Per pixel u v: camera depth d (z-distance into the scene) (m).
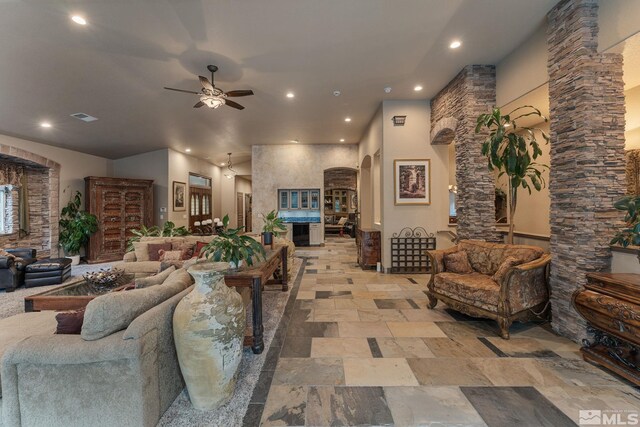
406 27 3.09
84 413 1.44
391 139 5.23
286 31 3.11
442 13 2.88
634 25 2.21
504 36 3.30
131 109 5.17
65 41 3.20
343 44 3.38
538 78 3.22
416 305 3.58
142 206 7.39
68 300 2.74
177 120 5.88
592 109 2.47
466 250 3.53
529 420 1.61
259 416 1.66
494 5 2.77
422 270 5.29
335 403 1.77
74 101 4.66
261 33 3.13
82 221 6.39
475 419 1.62
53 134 5.80
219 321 1.70
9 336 1.97
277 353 2.39
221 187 11.34
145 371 1.48
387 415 1.66
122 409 1.45
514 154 3.21
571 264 2.59
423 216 5.28
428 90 4.80
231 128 6.64
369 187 7.78
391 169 5.26
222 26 3.01
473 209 4.07
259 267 2.72
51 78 3.96
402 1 2.69
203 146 8.04
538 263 2.71
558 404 1.73
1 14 2.73
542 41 3.15
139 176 8.03
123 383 1.44
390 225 5.29
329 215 12.66
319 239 8.55
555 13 2.78
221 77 4.13
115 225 7.00
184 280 2.21
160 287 1.92
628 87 3.28
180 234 5.82
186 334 1.65
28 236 6.13
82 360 1.40
